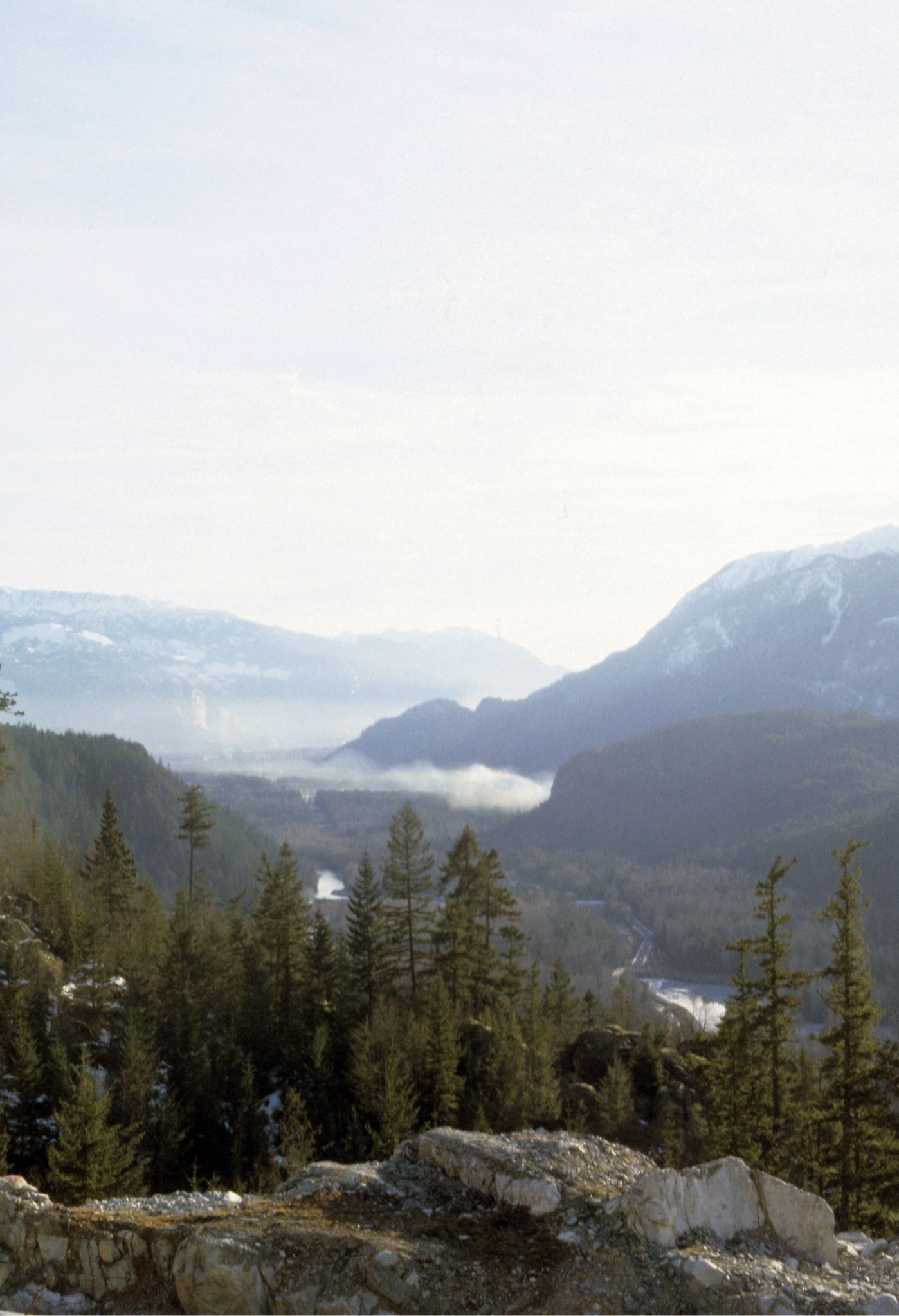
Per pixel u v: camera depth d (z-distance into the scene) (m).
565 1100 62.59
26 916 77.62
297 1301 16.53
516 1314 16.06
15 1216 18.28
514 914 78.31
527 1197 18.98
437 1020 60.47
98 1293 17.44
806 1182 39.62
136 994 63.97
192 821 95.25
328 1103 64.12
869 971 40.16
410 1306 16.25
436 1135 21.52
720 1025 45.78
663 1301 16.30
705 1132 55.28
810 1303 16.31
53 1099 54.94
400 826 75.88
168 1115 57.34
